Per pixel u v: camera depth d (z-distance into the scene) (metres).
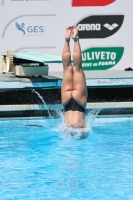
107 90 33.00
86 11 37.50
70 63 27.19
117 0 37.56
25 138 27.17
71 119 26.84
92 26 37.62
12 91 32.16
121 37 37.97
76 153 24.45
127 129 29.12
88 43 37.72
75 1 37.34
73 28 27.14
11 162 23.16
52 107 31.75
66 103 27.05
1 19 36.88
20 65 32.94
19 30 37.16
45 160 23.39
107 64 38.09
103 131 28.69
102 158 23.61
